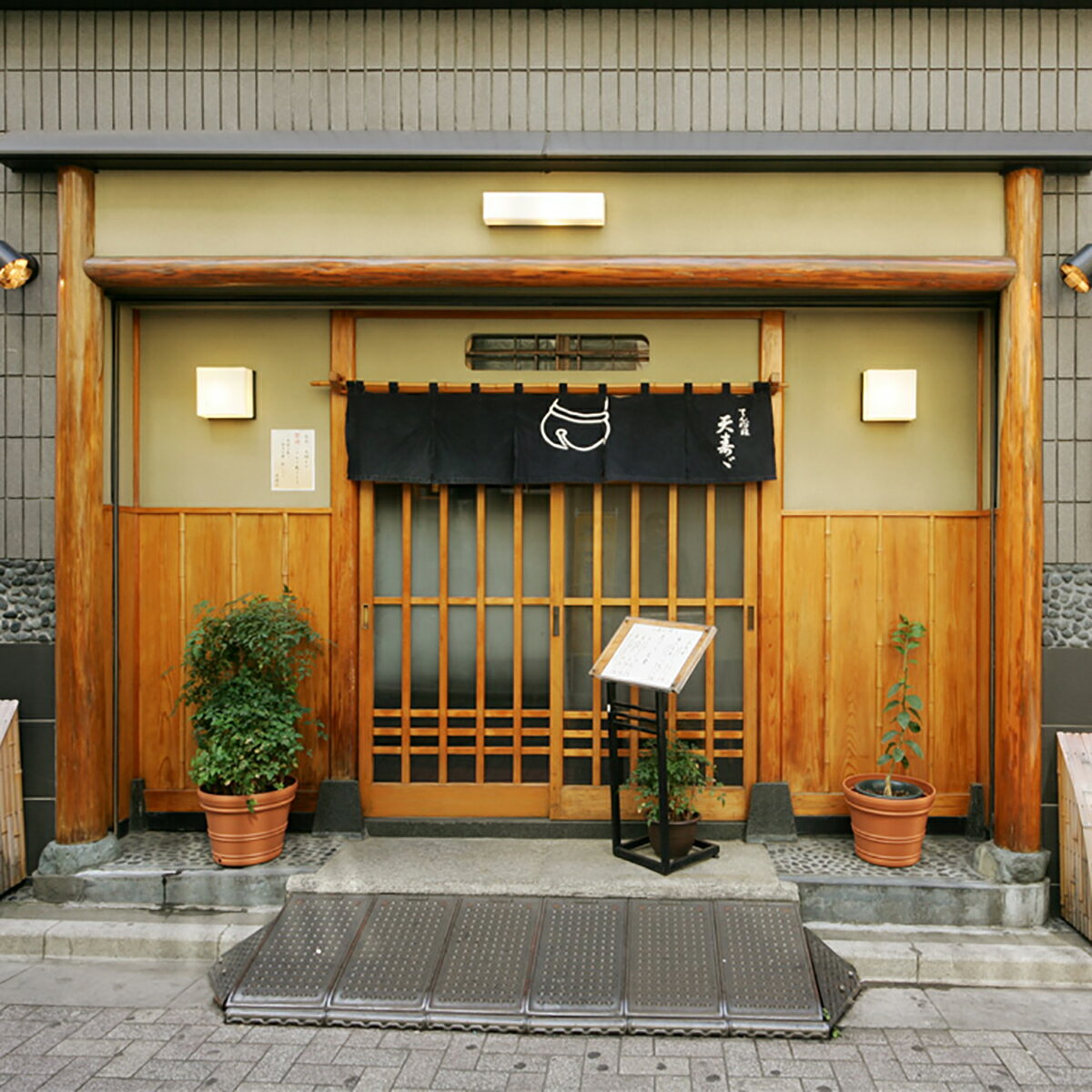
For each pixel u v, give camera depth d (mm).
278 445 5098
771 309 4922
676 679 4234
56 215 4816
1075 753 4516
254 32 4789
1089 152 4387
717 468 4871
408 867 4516
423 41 4762
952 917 4359
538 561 5070
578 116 4742
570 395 4926
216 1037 3586
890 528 4992
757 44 4719
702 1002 3686
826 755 5004
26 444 4836
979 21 4691
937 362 5012
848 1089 3250
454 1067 3385
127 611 5043
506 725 5055
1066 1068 3389
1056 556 4652
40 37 4840
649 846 4766
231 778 4449
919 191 4590
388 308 4918
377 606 5098
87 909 4477
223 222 4672
